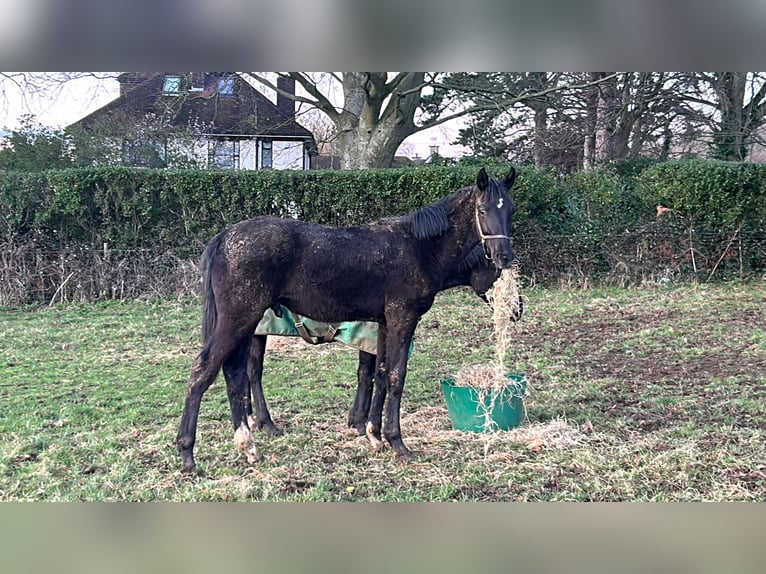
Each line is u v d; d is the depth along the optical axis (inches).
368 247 173.6
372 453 183.2
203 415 214.2
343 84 561.9
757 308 378.9
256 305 165.6
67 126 644.1
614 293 437.1
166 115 600.1
